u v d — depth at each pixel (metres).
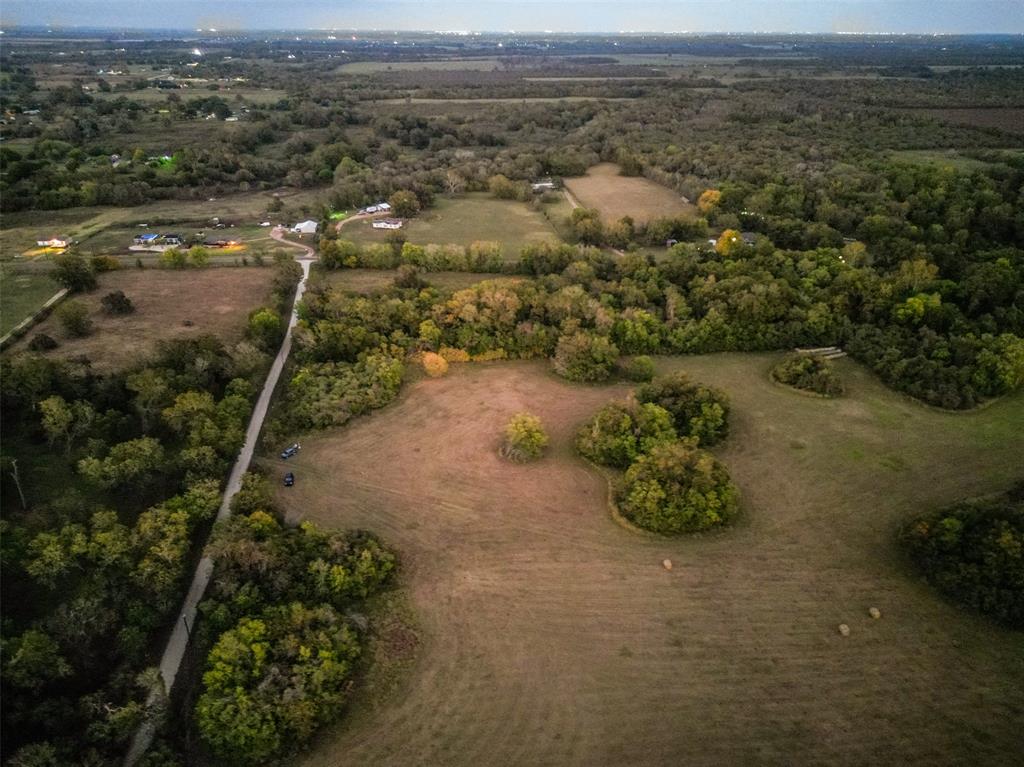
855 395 107.56
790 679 63.34
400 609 70.19
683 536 79.81
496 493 86.56
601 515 83.12
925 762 56.59
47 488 82.62
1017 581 68.31
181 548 70.75
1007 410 103.19
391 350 114.31
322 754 56.56
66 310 117.06
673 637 67.50
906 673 63.94
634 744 57.62
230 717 55.44
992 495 85.56
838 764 56.34
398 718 59.53
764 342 120.94
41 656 57.78
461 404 105.12
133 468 80.56
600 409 102.69
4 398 93.56
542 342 117.19
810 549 78.00
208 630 64.19
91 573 70.25
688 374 110.75
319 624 65.50
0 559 68.00
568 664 64.69
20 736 55.38
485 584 73.38
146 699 58.34
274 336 120.00
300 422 97.75
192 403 92.56
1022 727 59.28
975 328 115.69
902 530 79.38
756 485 88.00
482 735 58.22
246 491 80.19
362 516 82.44
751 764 56.19
